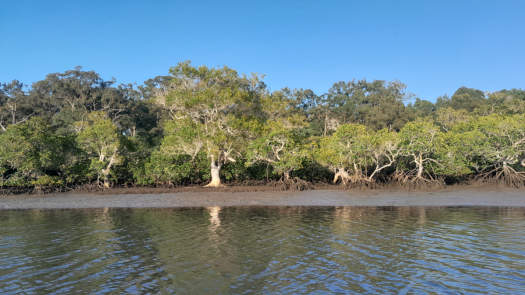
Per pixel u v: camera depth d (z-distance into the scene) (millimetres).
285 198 34281
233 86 44562
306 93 100750
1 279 11906
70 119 67250
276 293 10539
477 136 42844
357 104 101000
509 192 36938
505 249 14766
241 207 28766
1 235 18438
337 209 27078
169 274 12250
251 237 17375
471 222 20750
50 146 40125
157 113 81562
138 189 41500
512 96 86688
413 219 22047
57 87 79062
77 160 44375
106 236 17984
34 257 14336
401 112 80625
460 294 10359
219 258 13945
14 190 39406
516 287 10836
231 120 41438
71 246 16016
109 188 42438
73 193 39719
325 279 11602
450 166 42188
